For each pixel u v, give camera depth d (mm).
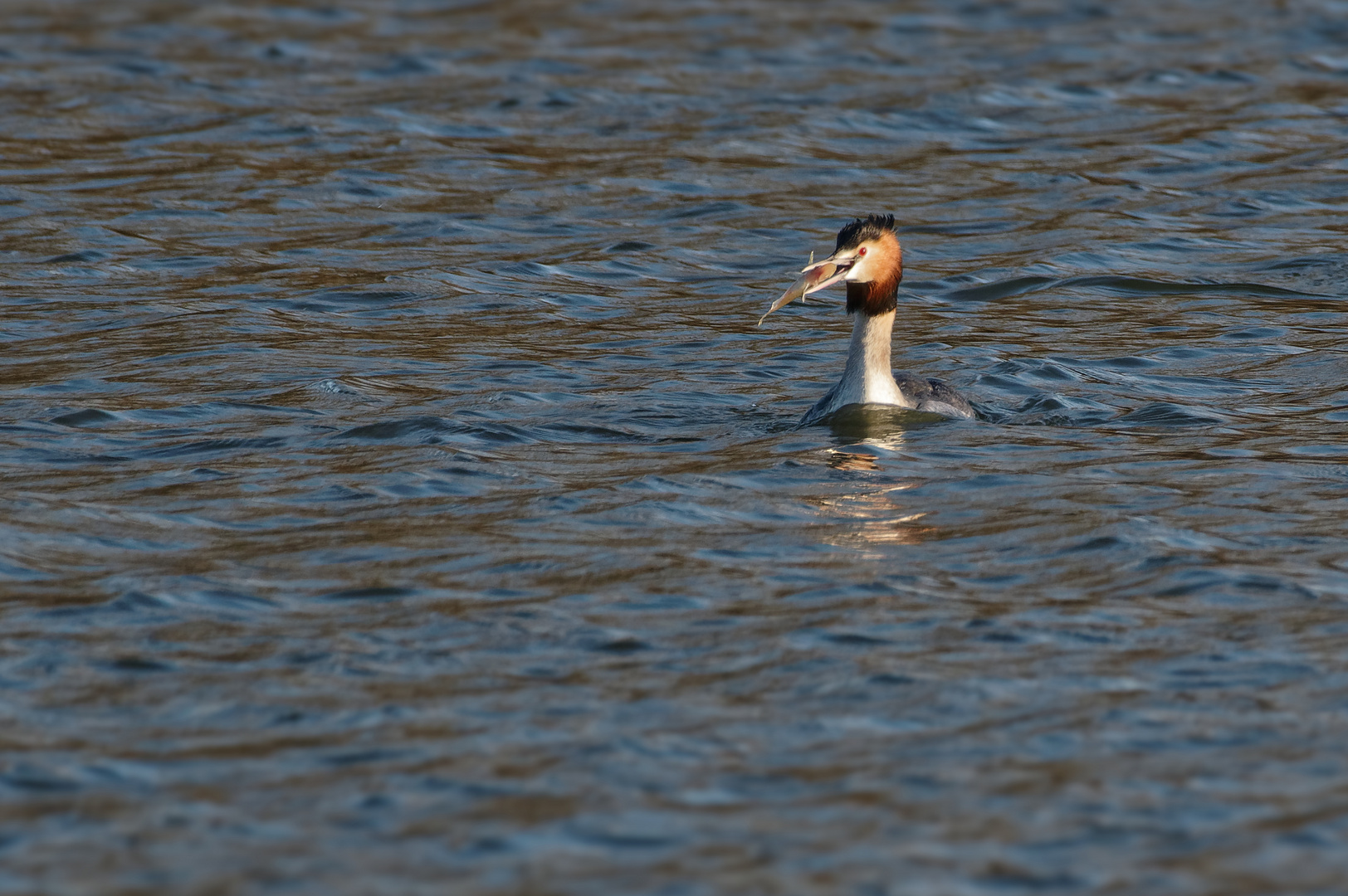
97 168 27875
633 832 8227
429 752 9070
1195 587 11469
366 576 11812
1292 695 9719
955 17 41000
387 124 30969
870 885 7715
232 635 10719
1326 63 36031
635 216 25922
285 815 8406
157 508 13367
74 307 20734
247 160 28547
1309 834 8141
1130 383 17688
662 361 18734
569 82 34250
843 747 9141
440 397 16969
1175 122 31656
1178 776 8758
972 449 15117
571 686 9945
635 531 12812
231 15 40312
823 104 32781
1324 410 16391
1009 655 10367
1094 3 42312
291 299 21281
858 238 15977
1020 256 23766
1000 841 8117
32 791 8641
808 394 17359
